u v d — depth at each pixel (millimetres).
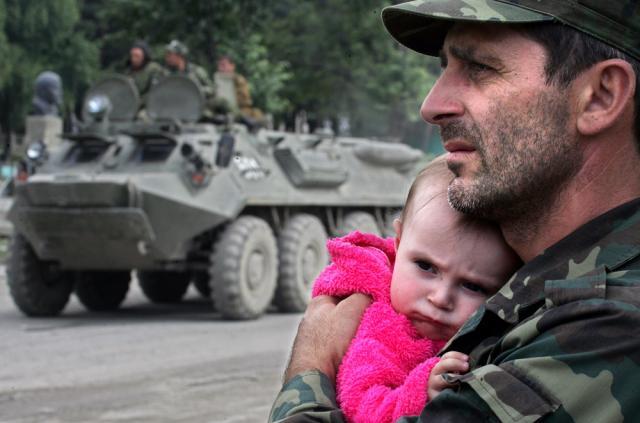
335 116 28562
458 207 1588
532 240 1585
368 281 1774
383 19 1657
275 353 7496
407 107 27344
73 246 9633
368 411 1594
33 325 9367
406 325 1719
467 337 1543
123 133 10133
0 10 31297
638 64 1474
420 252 1685
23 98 32812
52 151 10742
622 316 1326
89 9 36812
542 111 1489
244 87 12219
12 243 10133
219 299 9672
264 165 10945
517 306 1492
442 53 1636
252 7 19188
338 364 1731
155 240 9508
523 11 1479
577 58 1473
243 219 9977
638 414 1306
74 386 6148
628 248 1456
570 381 1332
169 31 18469
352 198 12695
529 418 1328
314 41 24656
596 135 1495
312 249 11188
